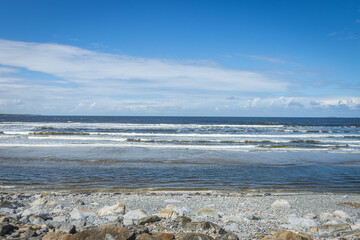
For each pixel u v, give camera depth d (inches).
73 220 258.5
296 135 1562.5
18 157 735.1
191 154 845.8
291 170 639.1
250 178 551.8
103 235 187.6
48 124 2038.6
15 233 200.4
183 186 476.7
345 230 232.1
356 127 2476.6
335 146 1117.1
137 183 490.3
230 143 1173.7
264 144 1166.3
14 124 2037.4
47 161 686.5
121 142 1112.8
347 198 407.8
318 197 410.6
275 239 190.9
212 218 280.4
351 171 637.9
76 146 971.3
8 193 394.6
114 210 291.0
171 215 269.4
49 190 430.6
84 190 435.2
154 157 780.6
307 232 235.0
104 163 677.3
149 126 1996.8
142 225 222.4
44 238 190.1
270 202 371.2
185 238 193.3
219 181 521.3
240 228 243.9
